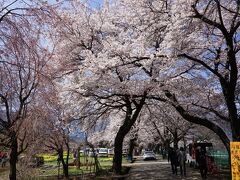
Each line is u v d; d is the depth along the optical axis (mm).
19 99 9875
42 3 7934
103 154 59312
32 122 11367
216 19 16359
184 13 14109
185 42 15805
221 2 16047
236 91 20844
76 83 19250
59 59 16766
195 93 21234
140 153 86938
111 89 19922
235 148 8750
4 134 10539
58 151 24141
